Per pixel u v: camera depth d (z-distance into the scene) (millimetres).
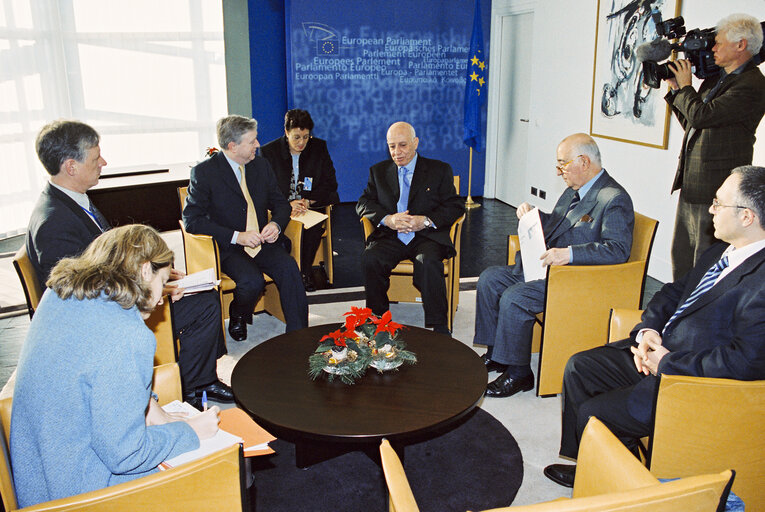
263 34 7285
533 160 7027
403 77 7570
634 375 2324
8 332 3984
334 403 2148
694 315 2064
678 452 1766
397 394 2213
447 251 3711
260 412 2086
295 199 4449
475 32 7219
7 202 6320
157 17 6914
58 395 1413
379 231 3938
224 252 3619
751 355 1794
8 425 1575
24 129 6320
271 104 7551
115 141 7027
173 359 2680
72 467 1438
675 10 4453
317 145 4625
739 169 1992
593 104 5688
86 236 2555
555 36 6348
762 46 3104
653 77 3396
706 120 3154
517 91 7391
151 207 5891
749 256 1962
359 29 7289
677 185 3580
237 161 3592
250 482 2271
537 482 2363
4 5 5965
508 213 7336
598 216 3029
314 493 2305
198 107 7324
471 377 2344
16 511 1209
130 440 1432
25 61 6238
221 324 3238
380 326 2342
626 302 2918
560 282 2822
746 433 1729
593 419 1528
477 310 3354
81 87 6754
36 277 2510
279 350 2607
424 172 3889
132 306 1505
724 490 1189
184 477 1308
